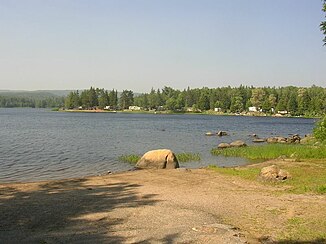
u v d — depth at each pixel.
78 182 19.66
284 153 34.00
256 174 21.41
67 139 51.69
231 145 42.81
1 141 47.59
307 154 30.27
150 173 22.94
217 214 12.98
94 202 14.70
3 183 20.38
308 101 145.25
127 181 19.92
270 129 81.94
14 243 9.71
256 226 11.49
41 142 46.97
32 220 11.97
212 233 10.70
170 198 15.55
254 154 34.47
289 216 12.56
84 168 27.70
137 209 13.59
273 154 33.88
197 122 107.12
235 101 169.62
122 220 12.11
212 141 51.34
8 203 14.23
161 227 11.33
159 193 16.62
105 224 11.63
